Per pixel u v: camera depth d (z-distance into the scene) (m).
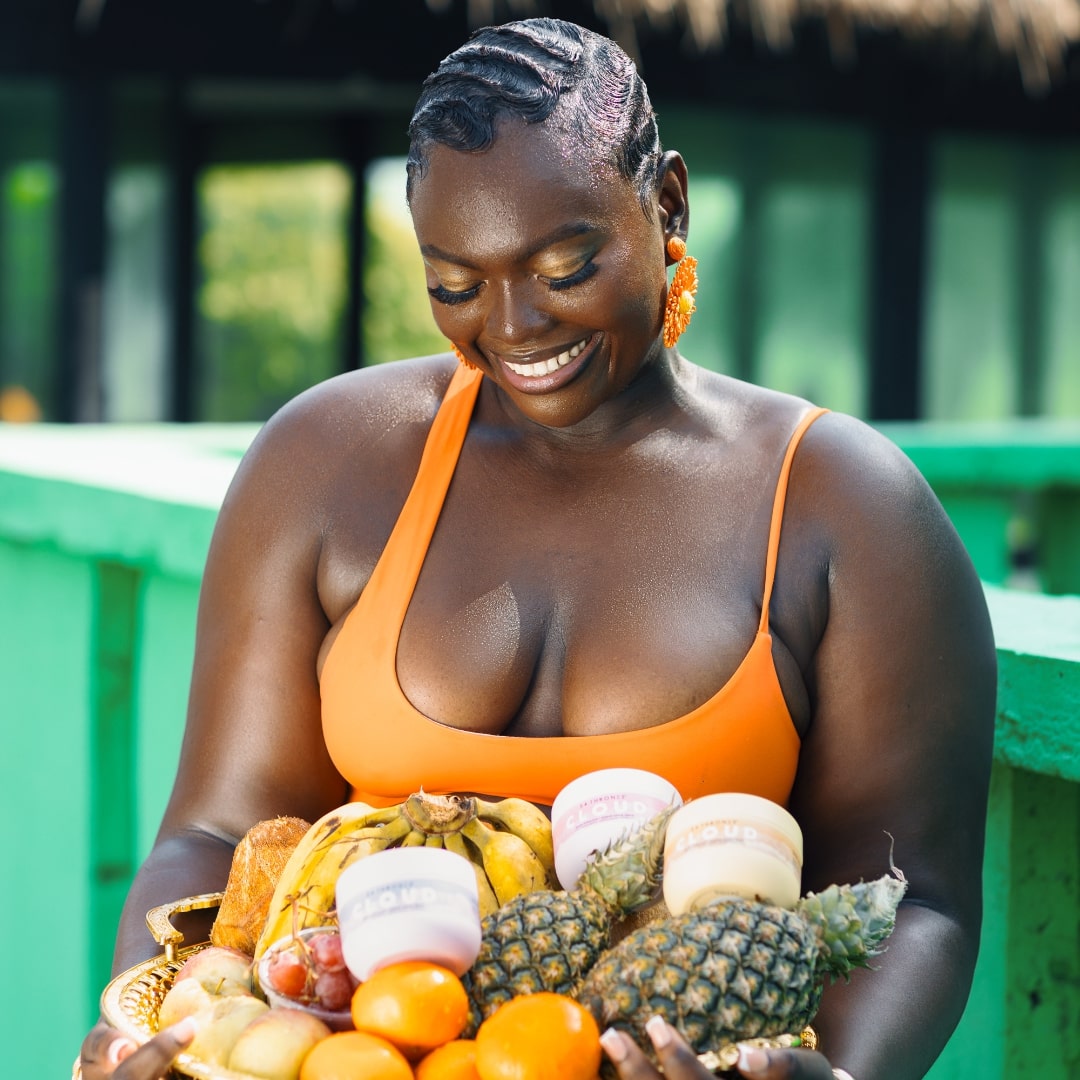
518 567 1.74
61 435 3.96
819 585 1.71
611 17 6.70
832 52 8.10
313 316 9.91
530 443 1.79
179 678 2.74
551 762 1.66
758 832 1.39
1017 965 2.05
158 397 9.28
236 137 9.41
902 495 1.73
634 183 1.60
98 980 2.89
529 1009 1.27
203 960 1.48
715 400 1.82
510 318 1.58
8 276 8.53
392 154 9.84
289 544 1.82
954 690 1.71
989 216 9.72
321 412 1.88
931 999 1.60
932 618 1.70
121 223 9.03
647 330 1.64
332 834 1.53
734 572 1.71
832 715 1.72
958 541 1.77
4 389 8.56
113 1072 1.31
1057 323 10.05
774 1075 1.26
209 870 1.77
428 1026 1.29
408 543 1.77
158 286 9.25
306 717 1.83
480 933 1.36
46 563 3.02
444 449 1.81
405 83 8.23
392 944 1.32
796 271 9.23
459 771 1.67
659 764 1.64
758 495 1.74
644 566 1.71
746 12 7.12
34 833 3.10
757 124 8.98
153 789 2.83
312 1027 1.32
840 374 9.41
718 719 1.65
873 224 9.14
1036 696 1.90
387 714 1.70
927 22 7.50
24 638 3.11
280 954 1.41
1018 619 2.13
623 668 1.67
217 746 1.83
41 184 8.44
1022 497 7.78
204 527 2.51
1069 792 2.05
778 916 1.35
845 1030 1.56
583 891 1.44
